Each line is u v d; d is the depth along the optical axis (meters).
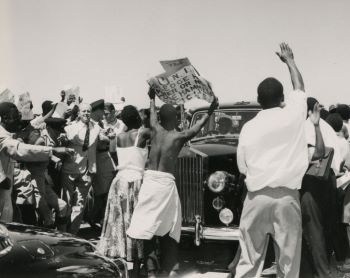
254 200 4.59
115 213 6.29
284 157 4.55
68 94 10.28
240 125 7.94
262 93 4.83
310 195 5.25
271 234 4.65
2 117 5.82
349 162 6.61
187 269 6.61
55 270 3.39
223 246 6.81
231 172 6.59
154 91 6.16
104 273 3.60
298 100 4.70
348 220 6.26
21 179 7.07
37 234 3.83
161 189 5.68
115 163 9.56
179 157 6.68
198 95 6.12
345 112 8.11
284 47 5.05
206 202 6.59
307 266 5.31
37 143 7.28
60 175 8.25
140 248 6.07
